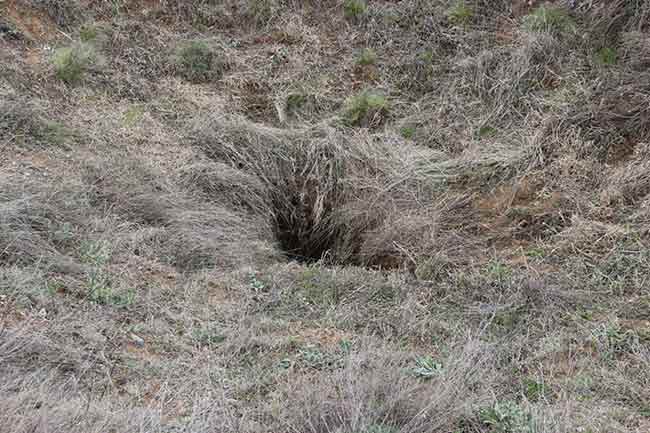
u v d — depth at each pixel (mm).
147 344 4254
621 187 5680
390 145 6680
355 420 3512
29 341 3904
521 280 5094
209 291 4898
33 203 5016
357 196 6438
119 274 4816
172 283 4910
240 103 7082
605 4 7082
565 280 5094
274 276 5188
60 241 4938
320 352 4328
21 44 6801
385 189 6285
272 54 7480
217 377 4043
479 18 7637
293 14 7793
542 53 7016
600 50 6926
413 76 7383
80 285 4590
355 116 7008
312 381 4012
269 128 6770
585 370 4262
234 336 4395
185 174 6086
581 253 5309
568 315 4762
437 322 4730
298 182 6605
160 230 5332
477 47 7430
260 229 6121
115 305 4492
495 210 6008
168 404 3799
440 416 3701
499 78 7039
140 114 6613
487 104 6996
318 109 7184
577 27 7129
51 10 7125
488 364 4234
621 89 6395
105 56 7035
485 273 5297
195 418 3631
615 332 4500
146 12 7520
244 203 6277
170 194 5730
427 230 5844
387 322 4730
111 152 6012
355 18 7797
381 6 7859
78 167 5672
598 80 6621
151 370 4039
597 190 5832
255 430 3621
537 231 5711
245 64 7363
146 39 7309
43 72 6562
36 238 4820
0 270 4449
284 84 7297
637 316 4715
